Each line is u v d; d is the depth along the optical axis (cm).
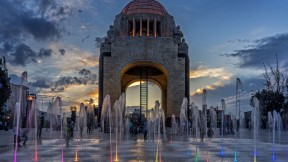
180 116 5984
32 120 4541
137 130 4991
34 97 4462
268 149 2341
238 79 3909
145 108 6825
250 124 7194
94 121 6144
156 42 6419
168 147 2447
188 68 6494
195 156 1839
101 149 2247
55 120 5544
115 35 6575
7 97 5159
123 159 1664
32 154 1909
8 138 3297
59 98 4256
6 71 5066
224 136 4303
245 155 1930
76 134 4706
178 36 6544
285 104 7244
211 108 5784
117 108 5603
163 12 6956
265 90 7425
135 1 7081
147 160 1630
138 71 7281
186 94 6356
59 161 1578
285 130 6875
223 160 1673
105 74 6272
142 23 7094
